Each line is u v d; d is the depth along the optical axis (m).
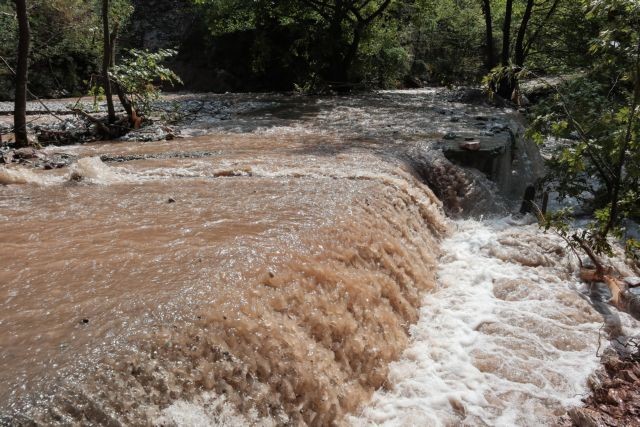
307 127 10.91
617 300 5.68
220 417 3.02
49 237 4.59
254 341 3.40
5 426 2.42
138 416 2.74
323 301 4.10
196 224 4.93
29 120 11.91
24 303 3.44
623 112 6.45
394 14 20.73
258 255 4.21
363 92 19.58
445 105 15.29
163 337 3.11
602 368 4.72
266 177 6.79
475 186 8.21
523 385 4.43
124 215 5.20
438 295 5.69
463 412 4.08
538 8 18.77
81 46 19.94
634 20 5.84
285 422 3.30
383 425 3.80
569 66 16.42
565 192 8.63
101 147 8.98
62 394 2.62
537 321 5.31
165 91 22.31
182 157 7.98
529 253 6.60
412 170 7.76
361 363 4.12
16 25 17.53
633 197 6.39
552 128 7.23
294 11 19.03
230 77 22.12
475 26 23.31
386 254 5.23
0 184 6.29
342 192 6.03
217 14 19.73
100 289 3.62
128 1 24.17
